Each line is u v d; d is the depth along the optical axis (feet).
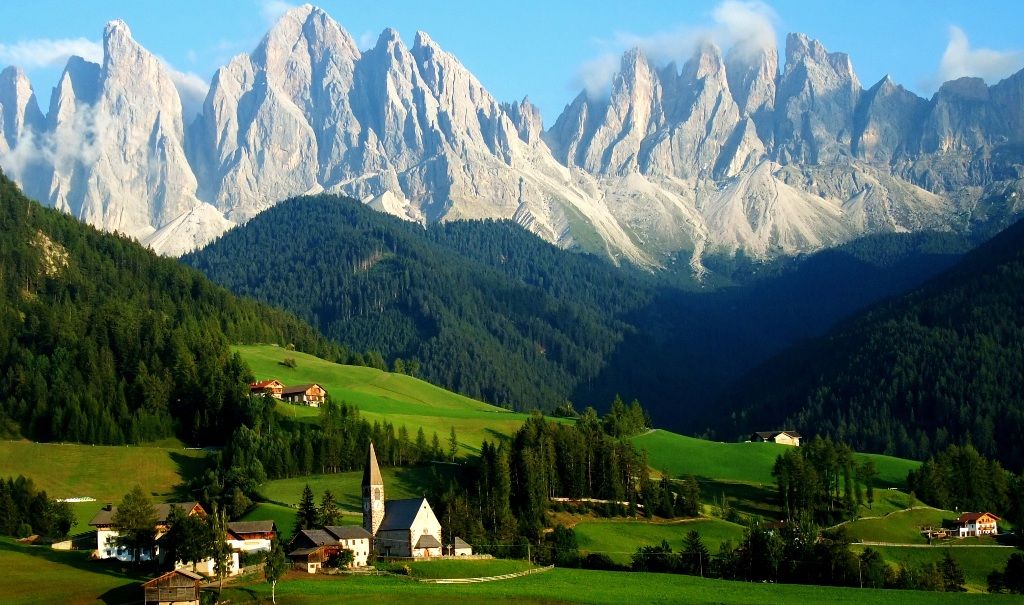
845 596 601.21
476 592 569.64
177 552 583.17
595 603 549.13
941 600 590.55
